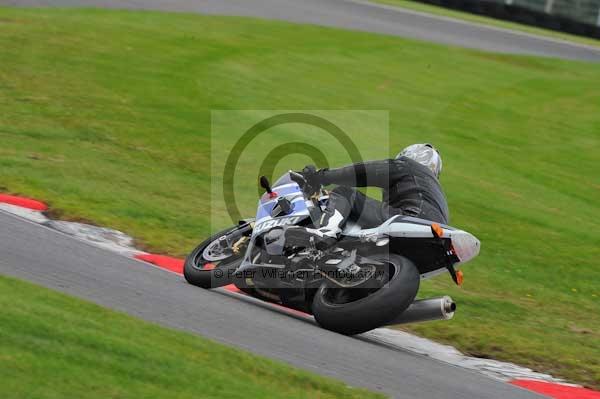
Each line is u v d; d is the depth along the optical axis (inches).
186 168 1863.9
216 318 933.2
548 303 1471.5
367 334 1074.1
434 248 970.1
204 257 1099.3
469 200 2090.3
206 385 705.0
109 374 685.3
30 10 3206.2
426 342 1117.1
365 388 795.4
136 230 1368.1
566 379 1064.8
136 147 1925.4
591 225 2084.2
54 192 1461.6
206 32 3299.7
